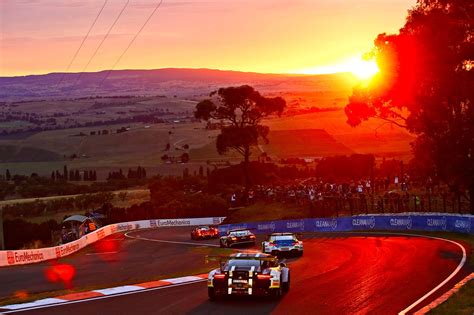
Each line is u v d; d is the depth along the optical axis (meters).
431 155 56.00
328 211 66.75
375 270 24.38
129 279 25.64
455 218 44.72
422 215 49.53
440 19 55.16
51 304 18.36
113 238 70.00
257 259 18.45
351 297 18.02
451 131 54.22
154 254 44.41
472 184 52.59
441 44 54.84
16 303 18.83
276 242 32.91
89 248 56.78
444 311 14.84
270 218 72.44
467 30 54.84
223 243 45.34
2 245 44.41
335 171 93.75
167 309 16.86
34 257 42.12
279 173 115.62
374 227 54.84
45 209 114.12
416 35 57.19
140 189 149.62
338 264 27.58
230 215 80.25
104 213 92.44
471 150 53.59
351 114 64.75
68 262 40.69
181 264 33.69
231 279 17.67
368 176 92.06
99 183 169.12
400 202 57.81
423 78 56.22
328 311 16.00
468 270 23.03
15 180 185.62
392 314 15.31
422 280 20.97
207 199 95.00
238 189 101.56
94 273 30.84
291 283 21.66
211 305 17.27
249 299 18.11
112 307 17.48
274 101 101.19
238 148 100.31
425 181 62.16
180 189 114.69
